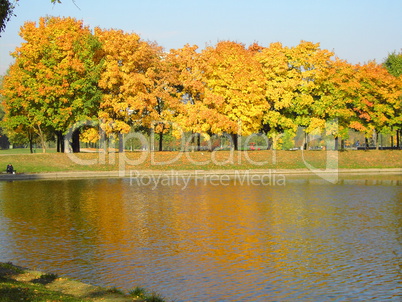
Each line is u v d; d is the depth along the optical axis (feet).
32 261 65.57
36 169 190.39
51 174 182.29
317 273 60.70
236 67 211.82
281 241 76.95
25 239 78.13
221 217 97.50
